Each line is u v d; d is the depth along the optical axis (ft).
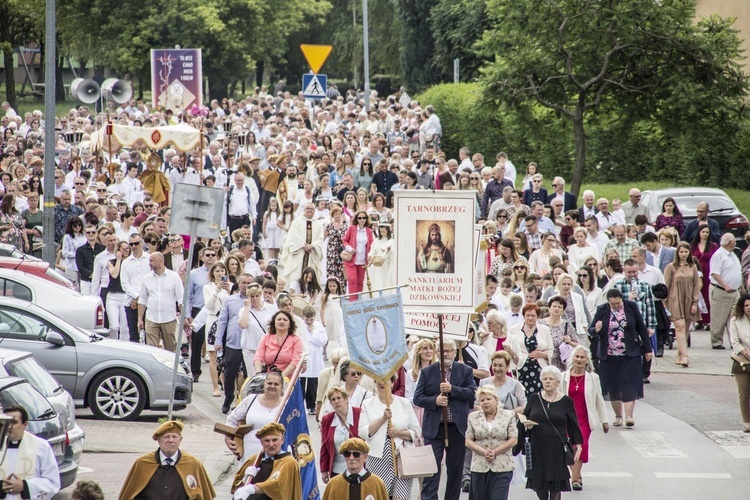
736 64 225.97
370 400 87.92
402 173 220.64
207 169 236.84
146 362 121.60
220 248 154.81
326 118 324.19
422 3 439.22
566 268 136.36
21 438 69.82
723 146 258.16
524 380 111.86
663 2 225.35
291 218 203.62
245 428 81.51
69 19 513.86
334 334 135.23
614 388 120.67
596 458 109.70
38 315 121.90
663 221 191.52
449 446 90.27
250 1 536.01
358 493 71.61
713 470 105.19
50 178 157.38
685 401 133.59
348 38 616.39
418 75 446.19
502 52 238.89
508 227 172.76
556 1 227.81
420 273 97.96
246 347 121.70
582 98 229.04
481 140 331.36
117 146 246.27
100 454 106.93
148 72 523.70
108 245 148.66
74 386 120.57
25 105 521.65
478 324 119.34
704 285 180.24
